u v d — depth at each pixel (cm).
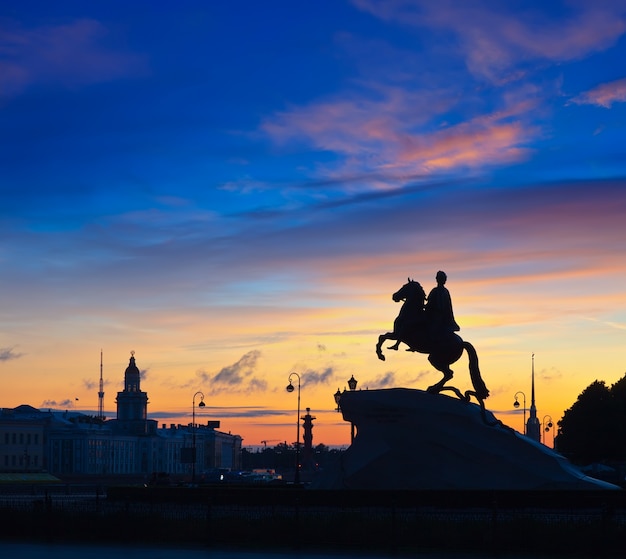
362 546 3738
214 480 13862
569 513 4416
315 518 4006
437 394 5466
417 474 5381
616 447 12750
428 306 5456
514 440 5347
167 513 4509
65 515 4297
